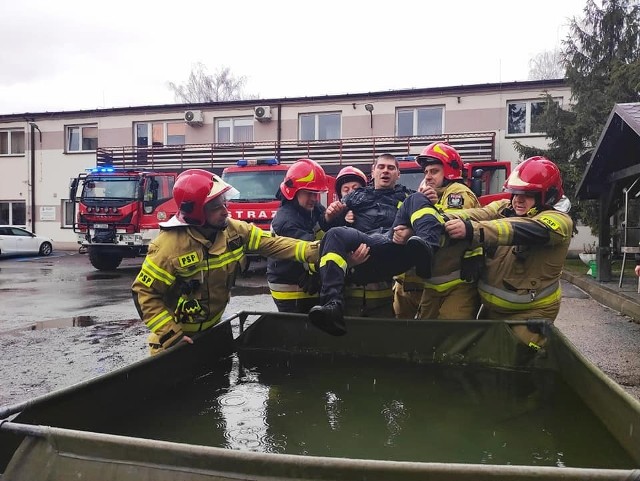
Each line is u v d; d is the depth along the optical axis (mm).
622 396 1977
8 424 1704
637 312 6828
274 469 1427
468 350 3281
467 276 3326
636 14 13984
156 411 2590
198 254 3076
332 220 3963
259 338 3727
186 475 1495
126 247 13539
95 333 6465
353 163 18297
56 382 4527
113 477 1551
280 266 3918
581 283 10211
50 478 1609
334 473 1395
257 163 12500
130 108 21672
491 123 18047
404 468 1363
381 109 19062
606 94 13695
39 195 23250
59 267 15719
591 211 13977
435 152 3609
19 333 6465
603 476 1312
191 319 3188
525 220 2969
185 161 20375
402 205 3082
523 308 3266
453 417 2482
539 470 1332
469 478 1347
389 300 4062
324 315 2729
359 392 2863
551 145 15000
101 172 13820
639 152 8539
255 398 2783
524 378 3029
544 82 17422
